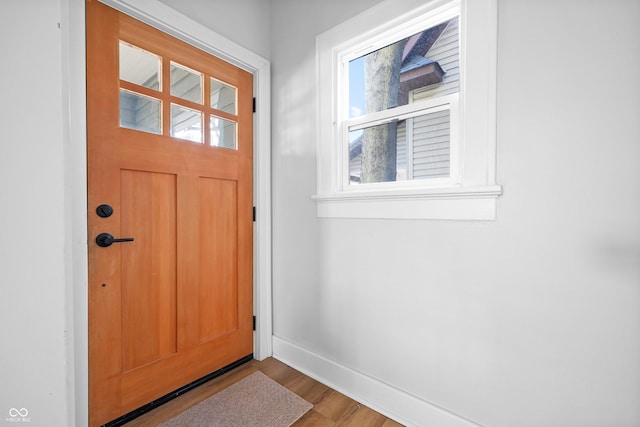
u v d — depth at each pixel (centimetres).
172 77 144
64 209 104
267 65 184
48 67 100
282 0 180
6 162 92
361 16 141
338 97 156
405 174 140
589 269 90
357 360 147
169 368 143
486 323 109
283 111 180
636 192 83
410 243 127
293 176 174
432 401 122
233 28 166
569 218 93
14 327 95
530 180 99
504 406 106
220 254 166
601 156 88
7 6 93
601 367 89
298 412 135
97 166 118
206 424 127
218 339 165
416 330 126
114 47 123
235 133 173
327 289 158
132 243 130
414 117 136
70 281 107
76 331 112
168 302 143
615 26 86
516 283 102
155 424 126
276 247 186
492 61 105
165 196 142
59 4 102
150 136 135
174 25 139
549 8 95
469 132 110
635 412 85
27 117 96
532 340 100
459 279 114
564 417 95
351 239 147
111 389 124
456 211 113
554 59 95
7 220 93
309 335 168
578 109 91
